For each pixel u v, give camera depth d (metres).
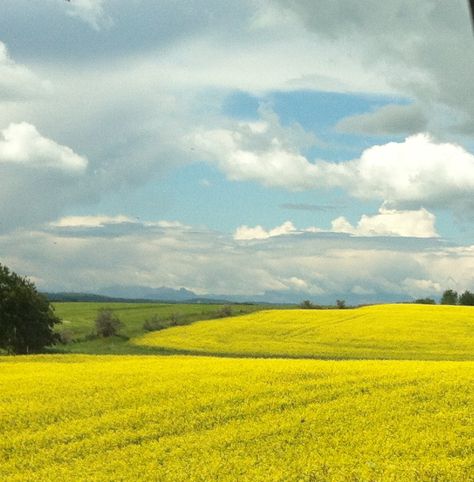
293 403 19.30
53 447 16.86
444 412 18.36
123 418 18.38
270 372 22.95
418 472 14.57
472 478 14.42
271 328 68.12
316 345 56.03
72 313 102.88
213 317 89.25
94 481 14.60
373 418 17.95
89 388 21.52
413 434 16.75
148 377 22.78
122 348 61.44
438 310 76.31
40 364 28.30
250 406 19.02
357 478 14.33
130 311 104.31
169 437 17.11
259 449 16.12
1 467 15.82
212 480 14.37
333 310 83.81
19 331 59.25
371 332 60.53
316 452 15.73
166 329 75.38
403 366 24.27
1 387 22.19
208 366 24.98
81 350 62.94
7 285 59.59
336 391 20.34
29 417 18.86
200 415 18.42
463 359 47.22
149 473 14.84
